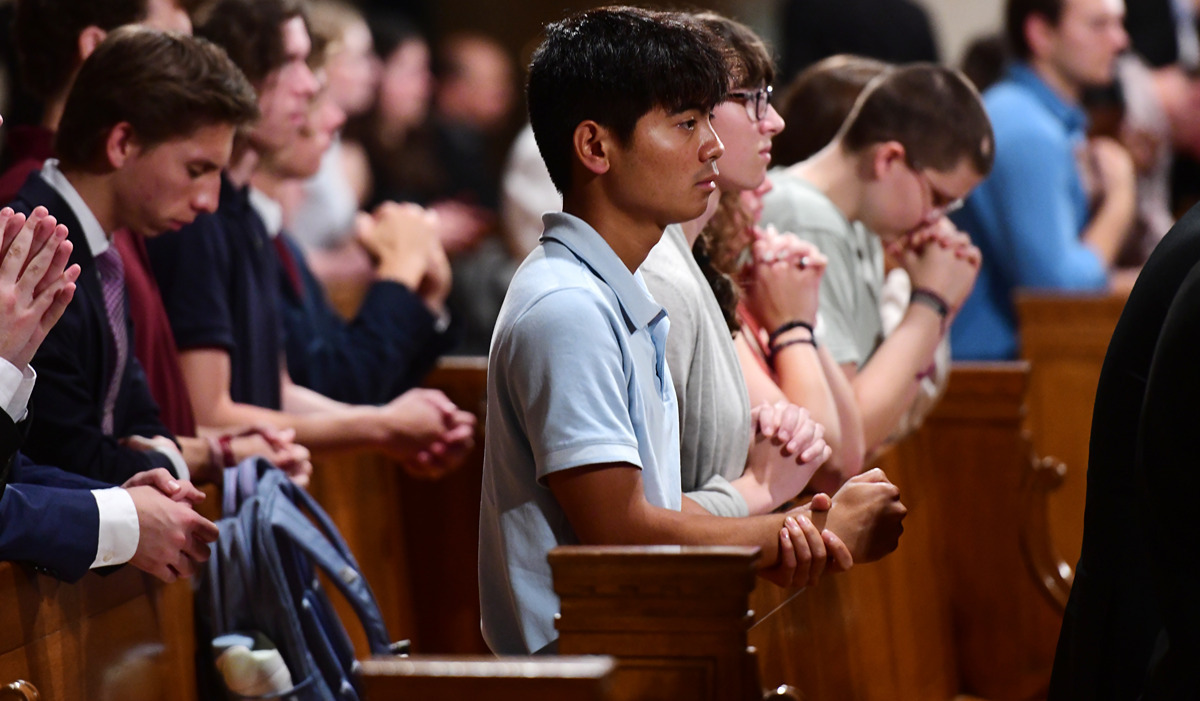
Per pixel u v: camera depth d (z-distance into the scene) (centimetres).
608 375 464
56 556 516
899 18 1340
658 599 438
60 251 506
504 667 385
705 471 555
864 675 656
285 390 816
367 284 1262
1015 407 874
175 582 616
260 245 770
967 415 883
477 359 1009
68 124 594
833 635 605
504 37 2127
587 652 443
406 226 927
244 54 750
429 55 1811
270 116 761
